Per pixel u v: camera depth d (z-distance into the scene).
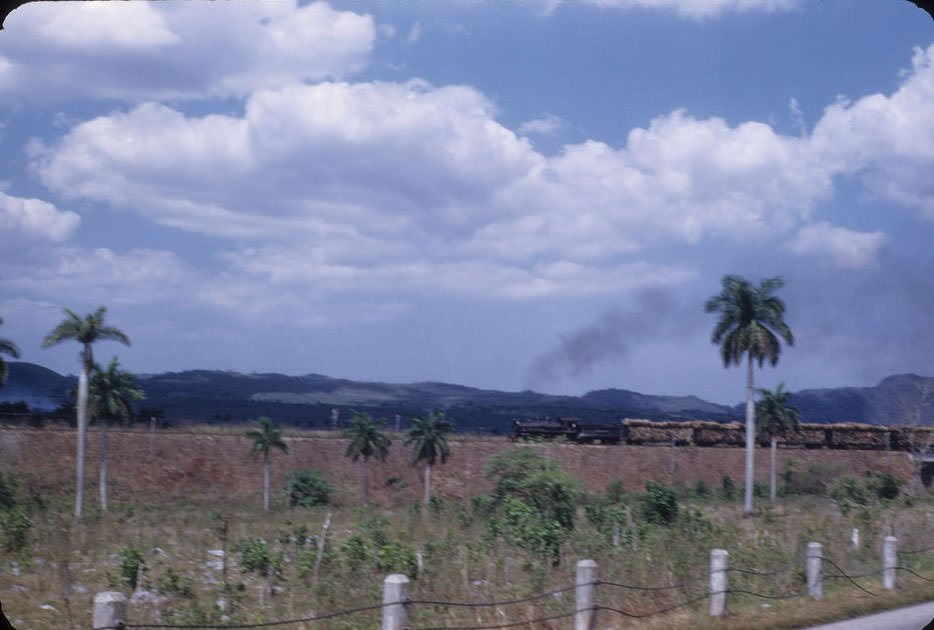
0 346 47.97
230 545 26.44
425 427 72.62
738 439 84.00
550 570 16.27
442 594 14.27
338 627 13.00
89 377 55.44
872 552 20.52
